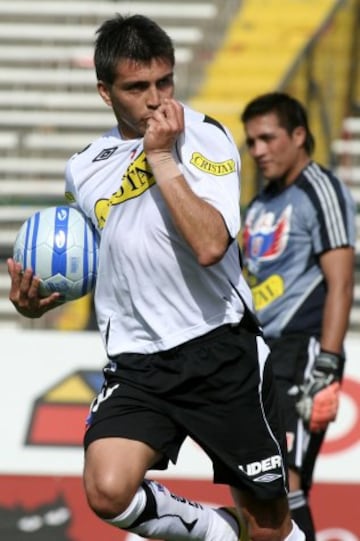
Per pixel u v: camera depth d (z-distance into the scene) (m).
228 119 37.59
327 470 24.42
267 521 15.16
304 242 19.14
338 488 24.17
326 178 19.31
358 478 24.30
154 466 14.59
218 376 14.41
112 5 40.75
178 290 14.38
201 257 13.47
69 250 15.03
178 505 14.78
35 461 24.86
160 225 14.21
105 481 13.69
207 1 41.00
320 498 24.02
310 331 19.08
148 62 13.98
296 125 19.50
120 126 15.02
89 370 26.67
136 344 14.60
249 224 19.89
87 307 33.03
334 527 23.58
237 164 14.48
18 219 36.28
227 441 14.50
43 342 27.16
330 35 38.75
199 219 13.48
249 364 14.59
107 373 14.84
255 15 40.94
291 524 15.44
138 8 40.78
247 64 39.34
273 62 39.28
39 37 40.22
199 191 14.01
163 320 14.44
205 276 14.36
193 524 14.96
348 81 38.09
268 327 19.25
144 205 14.31
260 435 14.62
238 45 40.06
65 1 40.66
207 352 14.42
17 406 25.94
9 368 26.64
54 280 15.05
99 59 14.30
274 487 14.60
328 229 18.92
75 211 15.34
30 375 26.55
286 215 19.25
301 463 18.62
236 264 14.78
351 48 38.50
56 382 26.42
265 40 40.03
